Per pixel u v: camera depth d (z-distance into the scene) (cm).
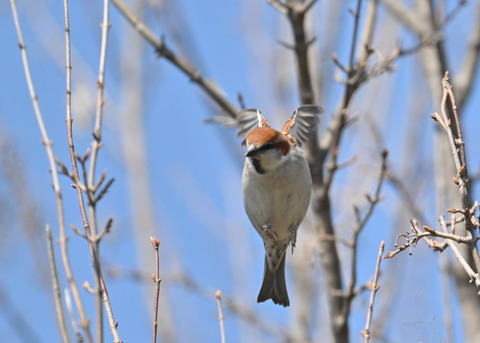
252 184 863
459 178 588
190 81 1109
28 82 738
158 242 602
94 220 701
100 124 727
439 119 607
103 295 628
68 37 706
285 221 880
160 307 1281
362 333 643
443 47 1081
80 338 645
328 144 1109
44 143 714
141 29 1096
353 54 1018
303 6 1054
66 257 662
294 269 1272
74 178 677
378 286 659
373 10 1122
